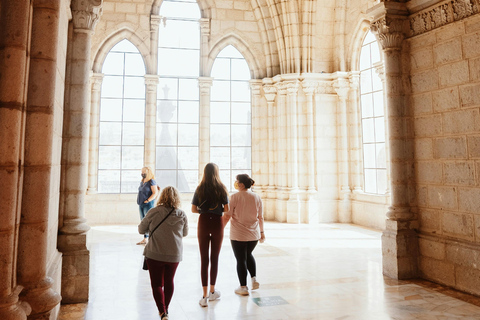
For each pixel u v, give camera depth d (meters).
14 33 2.99
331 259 7.26
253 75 13.42
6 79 2.94
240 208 5.18
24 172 3.19
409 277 5.97
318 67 12.83
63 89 4.83
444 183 5.72
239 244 5.14
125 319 4.28
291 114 12.48
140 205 8.62
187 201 12.43
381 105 11.14
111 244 8.60
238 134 13.34
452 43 5.59
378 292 5.27
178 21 12.94
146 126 12.27
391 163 6.37
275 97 13.12
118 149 12.27
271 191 12.93
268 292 5.26
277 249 8.19
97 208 11.74
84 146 5.17
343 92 12.53
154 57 12.46
